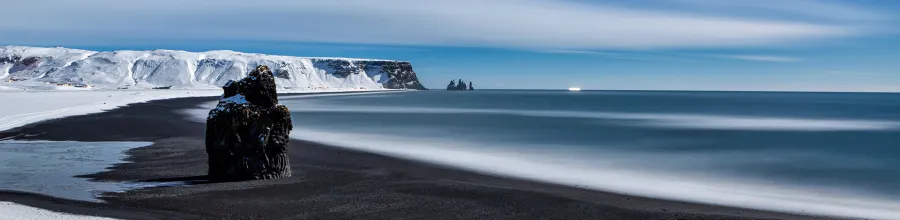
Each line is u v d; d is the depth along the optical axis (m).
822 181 24.41
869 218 17.42
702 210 17.81
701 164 29.00
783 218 16.98
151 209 16.61
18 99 80.25
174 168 24.02
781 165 29.11
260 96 21.69
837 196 21.12
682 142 40.62
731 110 99.38
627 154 32.78
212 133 21.33
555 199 18.44
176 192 18.92
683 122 64.31
